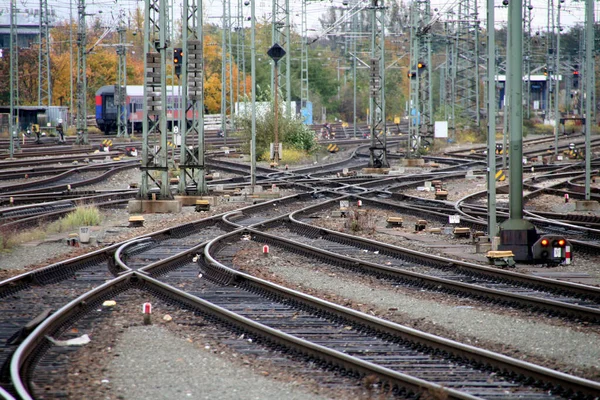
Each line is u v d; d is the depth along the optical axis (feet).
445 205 308.40
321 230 226.99
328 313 128.16
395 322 126.31
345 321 123.24
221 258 185.78
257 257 189.16
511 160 187.42
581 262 184.85
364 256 192.44
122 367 99.55
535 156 578.25
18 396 84.33
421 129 622.13
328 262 184.75
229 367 99.76
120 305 135.64
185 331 118.32
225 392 89.81
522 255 183.93
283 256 193.36
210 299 141.08
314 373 97.09
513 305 136.46
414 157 558.15
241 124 593.83
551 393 88.74
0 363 98.02
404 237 226.99
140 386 91.76
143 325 121.80
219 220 254.88
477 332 120.26
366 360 102.53
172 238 219.82
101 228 230.48
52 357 103.19
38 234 217.77
